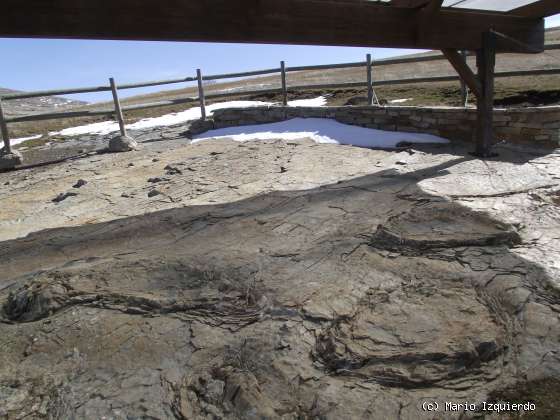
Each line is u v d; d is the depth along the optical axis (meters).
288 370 2.25
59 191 6.02
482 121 5.70
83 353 2.46
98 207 5.11
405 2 4.77
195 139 8.59
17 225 4.78
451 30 5.18
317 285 2.95
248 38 4.02
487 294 2.76
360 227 3.78
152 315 2.75
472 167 5.29
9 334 2.67
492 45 5.43
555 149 5.86
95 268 3.30
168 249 3.64
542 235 3.44
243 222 4.14
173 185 5.62
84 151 8.45
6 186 6.54
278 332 2.51
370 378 2.19
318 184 5.15
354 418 1.96
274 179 5.50
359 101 9.88
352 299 2.79
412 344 2.37
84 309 2.84
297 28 4.24
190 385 2.19
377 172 5.42
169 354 2.41
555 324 2.44
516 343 2.34
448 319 2.55
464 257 3.19
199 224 4.19
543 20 5.79
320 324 2.57
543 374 2.13
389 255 3.31
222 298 2.86
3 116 7.74
